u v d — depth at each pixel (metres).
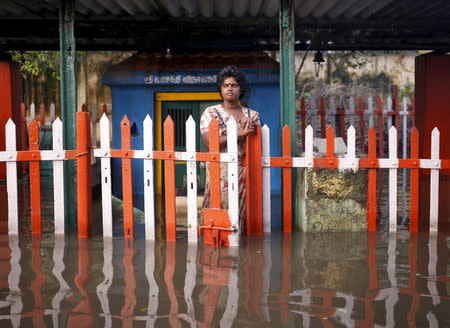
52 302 3.85
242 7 8.63
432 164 6.09
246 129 5.60
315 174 6.03
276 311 3.67
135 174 9.74
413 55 18.05
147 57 9.80
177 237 5.97
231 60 9.50
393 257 5.07
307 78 18.03
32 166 6.00
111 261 4.95
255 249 5.36
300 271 4.61
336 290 4.11
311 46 11.29
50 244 5.61
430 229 6.19
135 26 9.38
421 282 4.31
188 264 4.83
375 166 6.07
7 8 8.44
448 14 9.40
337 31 10.55
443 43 11.05
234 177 5.47
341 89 17.95
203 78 9.41
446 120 11.29
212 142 5.55
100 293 4.04
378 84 18.03
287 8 6.42
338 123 13.67
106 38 10.45
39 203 6.05
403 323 3.47
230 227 5.49
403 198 8.77
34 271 4.62
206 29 9.97
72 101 6.48
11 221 6.05
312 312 3.66
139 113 9.66
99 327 3.40
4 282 4.31
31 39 11.03
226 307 3.75
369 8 8.97
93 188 10.16
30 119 13.04
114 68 9.62
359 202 6.13
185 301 3.86
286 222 6.09
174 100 9.73
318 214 6.10
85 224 5.91
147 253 5.24
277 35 10.40
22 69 16.89
